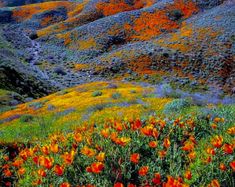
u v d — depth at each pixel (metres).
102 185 3.50
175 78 54.91
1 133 16.53
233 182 3.33
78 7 105.31
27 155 4.46
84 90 33.84
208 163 3.59
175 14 80.19
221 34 64.50
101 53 70.06
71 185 3.57
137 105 18.75
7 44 70.56
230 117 6.14
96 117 16.38
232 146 3.77
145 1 99.12
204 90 51.12
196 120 5.55
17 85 43.22
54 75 58.28
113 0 99.38
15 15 104.19
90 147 4.33
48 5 108.75
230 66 56.19
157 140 4.42
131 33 76.12
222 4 81.31
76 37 78.25
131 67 60.09
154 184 3.45
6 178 4.52
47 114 21.41
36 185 3.67
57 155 4.25
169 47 63.62
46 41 80.88
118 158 3.92
